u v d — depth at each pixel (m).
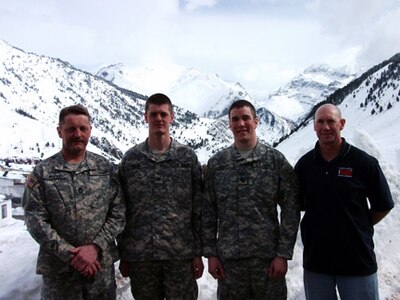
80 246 4.12
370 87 171.75
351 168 4.14
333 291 4.29
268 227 4.49
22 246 6.70
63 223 4.12
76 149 4.28
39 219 4.05
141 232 4.56
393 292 5.73
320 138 4.22
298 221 4.48
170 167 4.63
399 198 7.01
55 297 4.13
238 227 4.48
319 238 4.22
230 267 4.54
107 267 4.30
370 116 137.75
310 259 4.30
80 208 4.18
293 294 5.79
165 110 4.63
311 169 4.36
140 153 4.69
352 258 4.09
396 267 6.27
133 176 4.63
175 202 4.60
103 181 4.39
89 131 4.39
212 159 4.77
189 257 4.62
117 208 4.48
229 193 4.55
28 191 4.17
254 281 4.48
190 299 4.67
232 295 4.54
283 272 4.41
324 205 4.19
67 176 4.22
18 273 5.60
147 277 4.63
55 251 3.97
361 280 4.09
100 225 4.27
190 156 4.73
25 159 135.25
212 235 4.68
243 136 4.57
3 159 130.12
